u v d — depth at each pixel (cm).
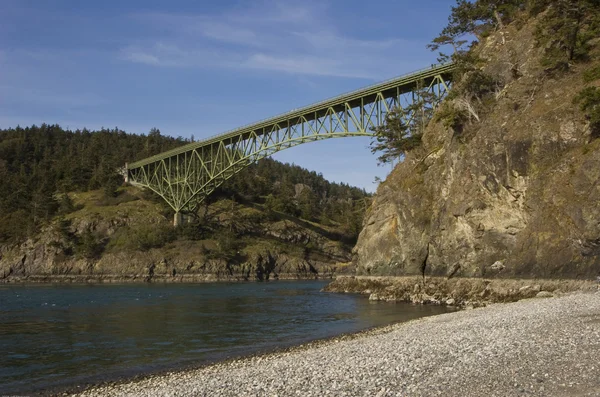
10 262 12269
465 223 4922
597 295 3216
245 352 2594
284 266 13788
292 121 8850
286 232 15250
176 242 13150
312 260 14600
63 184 15588
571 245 3906
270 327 3616
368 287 6588
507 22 6106
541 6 5434
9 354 2661
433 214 5516
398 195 6181
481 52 5959
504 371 1384
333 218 18225
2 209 14000
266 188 18775
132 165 15725
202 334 3316
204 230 13938
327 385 1430
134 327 3688
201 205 15125
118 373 2172
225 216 14925
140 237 12962
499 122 4844
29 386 1983
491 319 2598
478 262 4766
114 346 2883
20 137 19850
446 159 5522
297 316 4297
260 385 1509
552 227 4075
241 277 12812
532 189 4300
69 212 14062
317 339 2945
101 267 12362
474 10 6178
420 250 5684
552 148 4266
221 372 1964
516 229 4475
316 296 6606
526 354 1585
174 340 3080
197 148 12188
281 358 2214
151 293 7631
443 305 4731
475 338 2020
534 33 5091
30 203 14112
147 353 2655
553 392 1152
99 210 14062
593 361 1419
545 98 4606
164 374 2092
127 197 14925
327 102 7825
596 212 3731
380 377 1454
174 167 14062
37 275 12112
